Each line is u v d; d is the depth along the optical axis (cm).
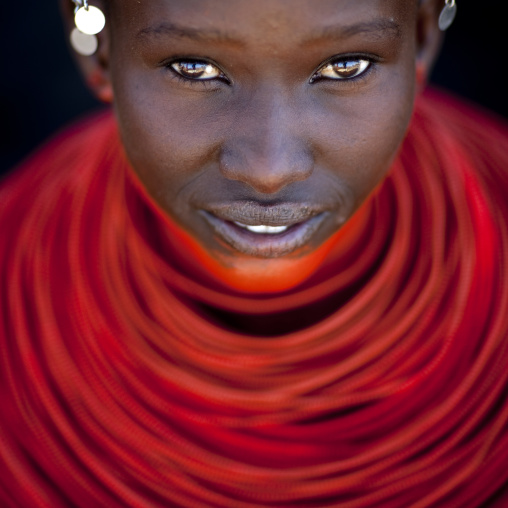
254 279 100
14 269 135
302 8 70
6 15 232
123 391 120
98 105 231
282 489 112
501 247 130
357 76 80
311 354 119
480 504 118
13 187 153
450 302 122
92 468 118
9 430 126
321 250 102
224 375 120
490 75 223
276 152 78
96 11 86
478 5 226
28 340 127
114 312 125
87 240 134
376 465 113
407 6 79
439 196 129
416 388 120
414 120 139
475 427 119
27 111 230
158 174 91
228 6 70
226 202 90
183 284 126
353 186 91
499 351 121
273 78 76
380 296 123
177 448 115
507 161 148
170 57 79
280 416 116
